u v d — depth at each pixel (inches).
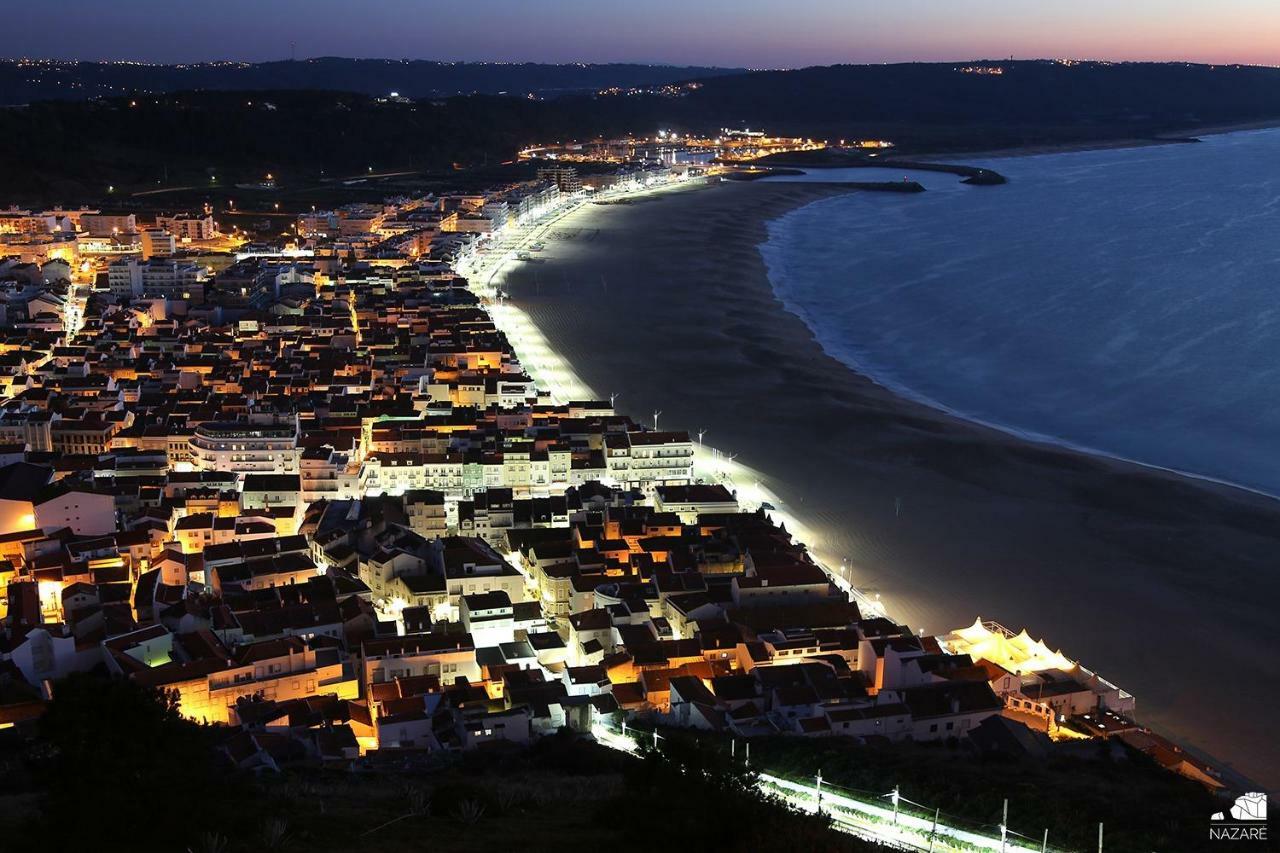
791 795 4665.4
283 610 6663.4
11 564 7406.5
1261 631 7372.1
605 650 6879.9
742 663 6584.6
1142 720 6314.0
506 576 7352.4
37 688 5836.6
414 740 5575.8
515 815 3690.9
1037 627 7372.1
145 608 6712.6
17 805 3666.3
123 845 3134.8
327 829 3403.1
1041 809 4488.2
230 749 5000.0
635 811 3467.0
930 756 5329.7
